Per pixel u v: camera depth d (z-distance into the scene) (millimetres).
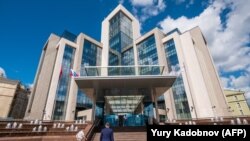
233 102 70875
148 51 58781
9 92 60281
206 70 48188
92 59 64062
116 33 71750
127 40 71375
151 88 19594
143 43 62500
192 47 50000
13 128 15344
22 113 65812
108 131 7082
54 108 46719
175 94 47062
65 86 51969
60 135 16125
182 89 46188
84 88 19688
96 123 17969
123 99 21938
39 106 49000
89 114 44656
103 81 17703
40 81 53500
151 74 17703
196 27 56000
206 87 46125
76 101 50750
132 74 17859
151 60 56281
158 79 17375
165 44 56438
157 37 57469
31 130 16828
